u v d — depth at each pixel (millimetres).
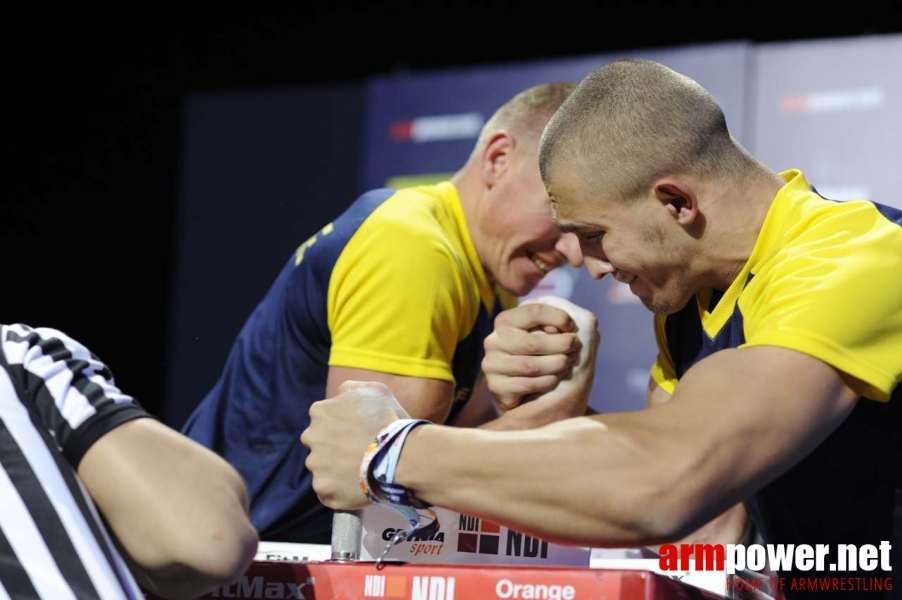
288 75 5590
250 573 1349
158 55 5707
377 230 2133
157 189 5715
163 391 5691
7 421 1214
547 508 1305
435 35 5340
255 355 2367
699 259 1592
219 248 4902
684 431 1301
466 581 1255
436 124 4629
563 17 5098
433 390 2092
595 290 4180
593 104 1567
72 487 1209
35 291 5773
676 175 1543
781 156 4141
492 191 2264
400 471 1385
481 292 2328
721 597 1387
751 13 4773
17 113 5777
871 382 1359
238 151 4945
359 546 1471
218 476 1240
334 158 4785
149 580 1239
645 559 1706
